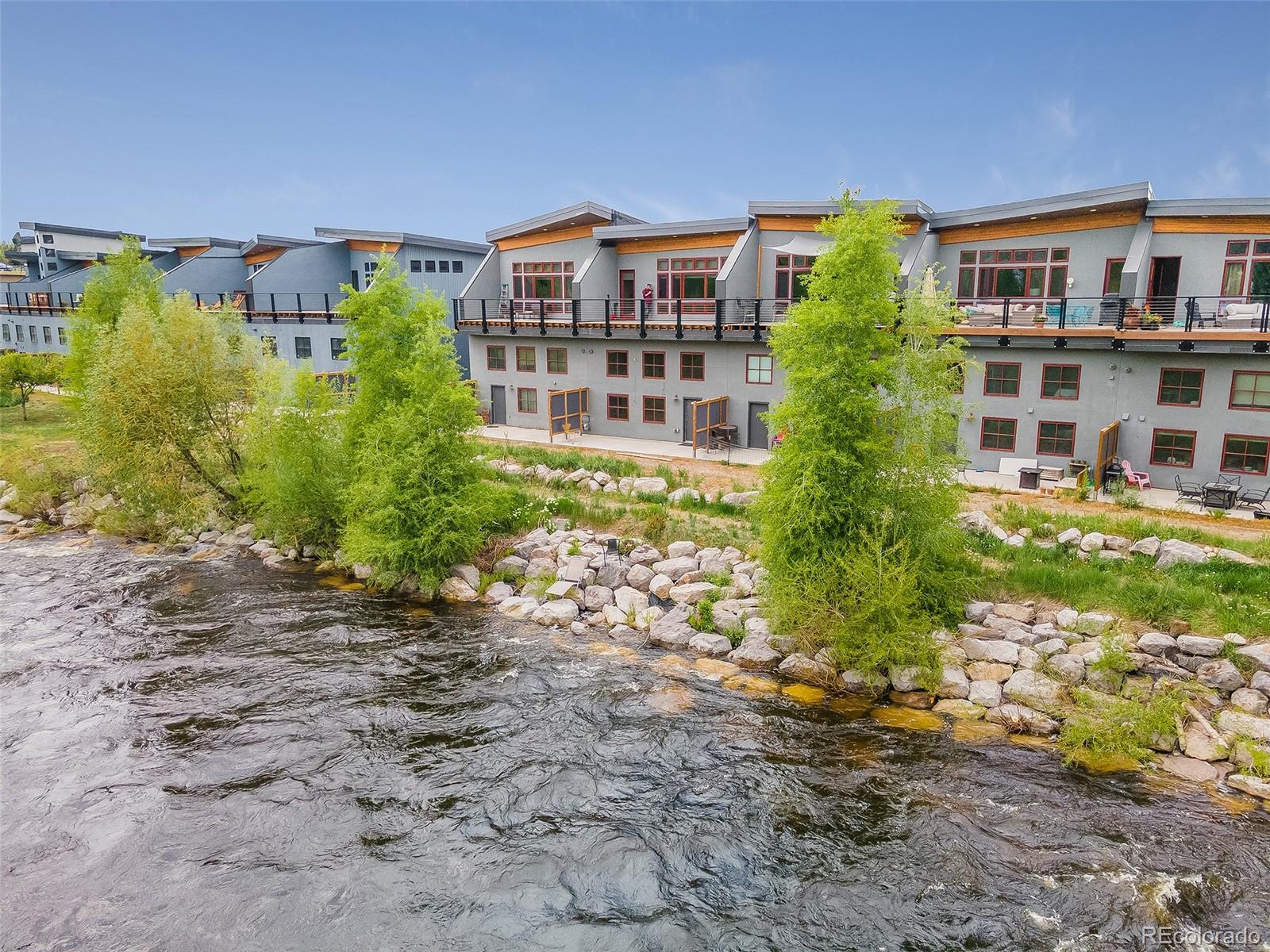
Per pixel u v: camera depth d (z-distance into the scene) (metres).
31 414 39.38
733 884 9.00
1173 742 11.34
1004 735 11.93
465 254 43.31
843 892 8.82
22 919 8.57
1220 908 8.42
